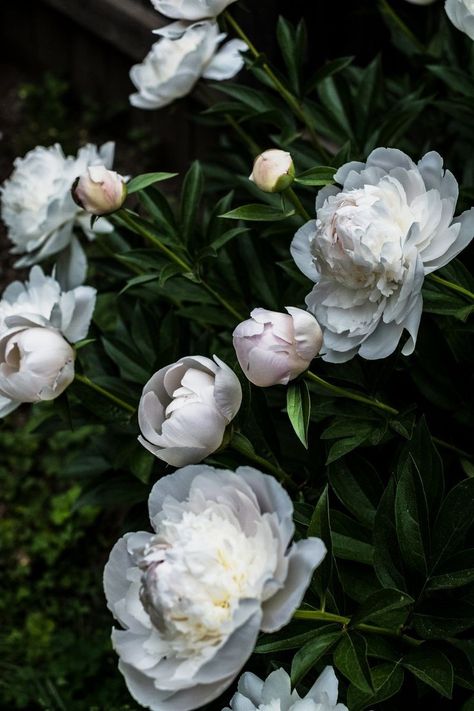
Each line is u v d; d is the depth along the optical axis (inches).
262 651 42.7
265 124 62.2
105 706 63.1
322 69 55.1
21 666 66.3
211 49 54.2
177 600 38.6
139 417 42.2
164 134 94.4
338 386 48.4
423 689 46.1
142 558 39.9
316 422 50.8
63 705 63.1
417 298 43.8
